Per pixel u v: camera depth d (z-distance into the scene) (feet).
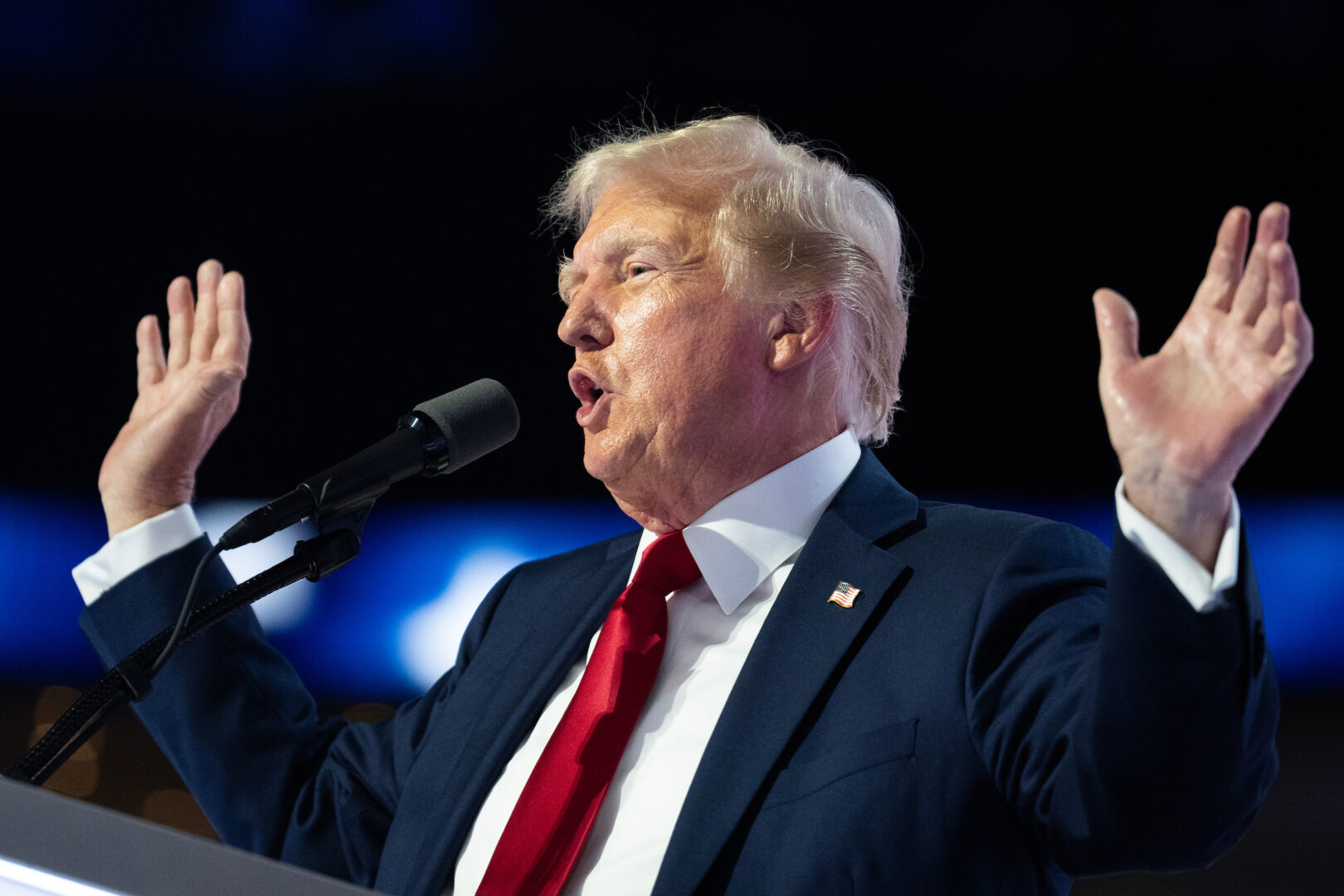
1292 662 60.64
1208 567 10.75
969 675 13.23
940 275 63.52
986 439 63.93
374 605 65.16
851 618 14.24
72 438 72.59
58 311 72.13
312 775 17.98
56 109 69.56
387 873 15.67
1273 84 59.77
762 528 15.62
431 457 14.71
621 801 14.17
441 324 69.67
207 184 70.33
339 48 67.62
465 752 15.97
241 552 65.98
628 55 64.95
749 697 13.94
